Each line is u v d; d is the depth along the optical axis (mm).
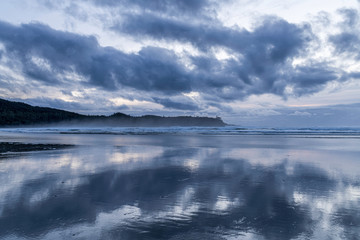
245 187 7043
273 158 12984
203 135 40156
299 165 10789
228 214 4906
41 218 4652
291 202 5684
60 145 20328
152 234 3992
